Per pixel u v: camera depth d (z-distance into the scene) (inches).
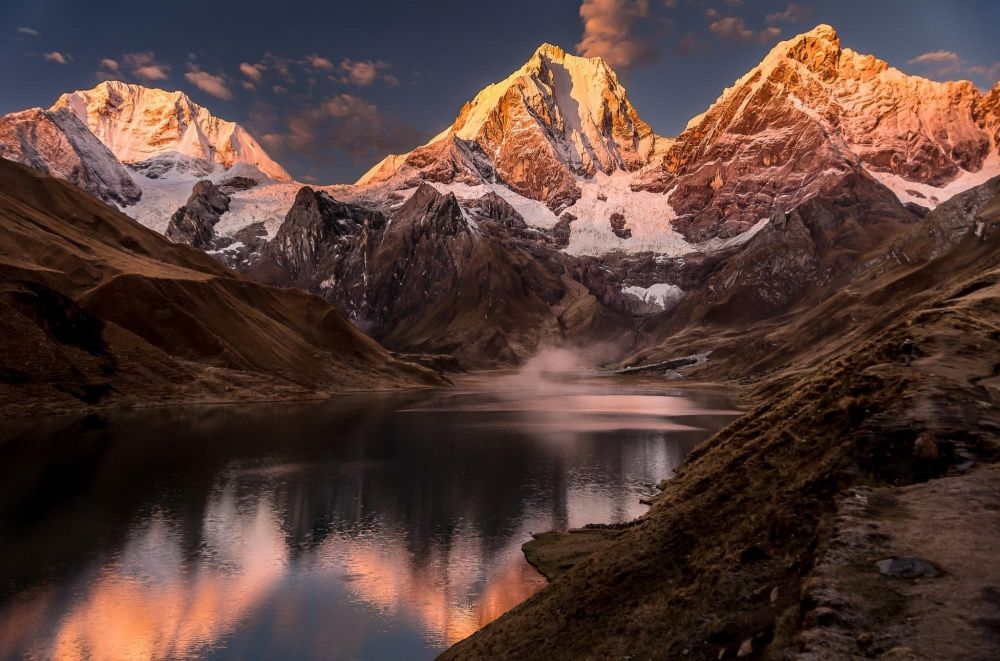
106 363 4783.5
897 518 661.9
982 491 674.2
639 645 751.1
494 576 1526.8
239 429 3895.2
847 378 1124.5
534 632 959.0
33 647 1170.0
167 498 2222.0
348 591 1443.2
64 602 1364.4
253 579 1509.6
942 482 712.4
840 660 486.6
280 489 2397.9
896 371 1011.9
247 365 6028.5
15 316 4389.8
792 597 649.6
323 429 4060.0
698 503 1007.6
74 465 2677.2
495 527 1919.3
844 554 621.3
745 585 722.2
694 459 2028.8
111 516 1988.2
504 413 5334.6
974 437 775.1
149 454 2992.1
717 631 666.8
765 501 888.9
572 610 946.7
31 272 5152.6
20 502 2114.9
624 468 2827.3
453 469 2797.7
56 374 4313.5
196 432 3693.4
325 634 1233.4
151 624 1269.7
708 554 858.1
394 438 3747.5
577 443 3575.3
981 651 456.4
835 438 925.2
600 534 1786.4
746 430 1253.7
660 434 3949.3
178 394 4975.4
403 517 2031.3
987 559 559.5
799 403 1186.0
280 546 1743.4
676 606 775.7
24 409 3897.6
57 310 4820.4
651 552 958.4
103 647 1174.3
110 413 4266.7
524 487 2442.2
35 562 1588.3
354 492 2361.0
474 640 1102.4
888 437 827.4
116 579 1496.1
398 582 1496.1
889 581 562.9
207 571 1556.3
